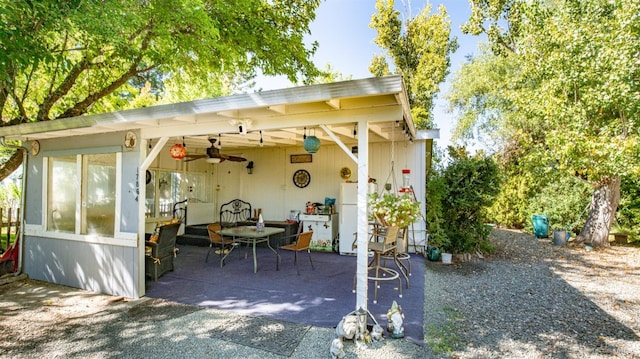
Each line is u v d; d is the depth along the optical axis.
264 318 3.39
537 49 7.70
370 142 7.06
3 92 5.67
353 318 2.96
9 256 5.34
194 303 3.85
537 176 8.64
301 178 7.91
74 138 4.76
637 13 5.73
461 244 6.70
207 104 3.25
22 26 3.25
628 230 8.66
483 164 6.69
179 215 7.92
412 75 13.81
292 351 2.75
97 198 4.54
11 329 3.21
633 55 5.91
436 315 3.61
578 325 3.41
